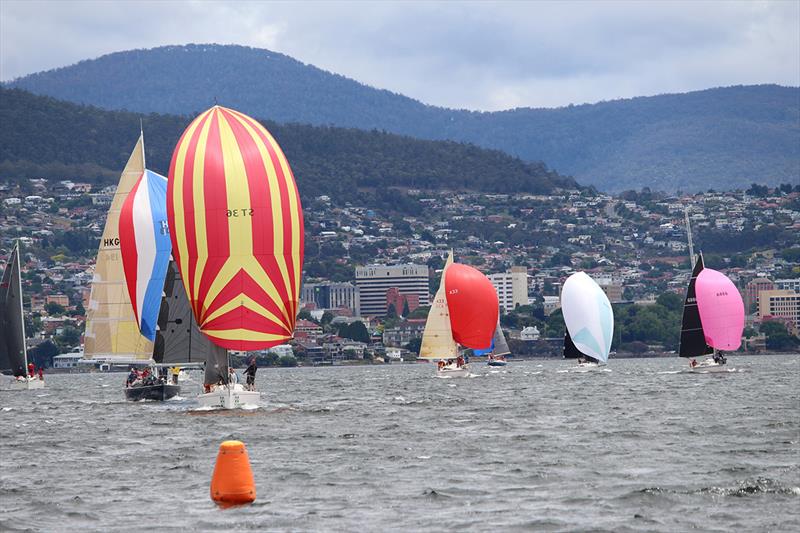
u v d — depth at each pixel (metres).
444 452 144.25
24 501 114.06
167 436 166.12
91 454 149.88
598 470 127.25
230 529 99.25
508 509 106.19
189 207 180.25
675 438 156.50
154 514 106.19
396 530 98.12
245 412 197.38
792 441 149.62
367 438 160.38
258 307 180.62
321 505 109.12
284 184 183.00
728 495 110.12
